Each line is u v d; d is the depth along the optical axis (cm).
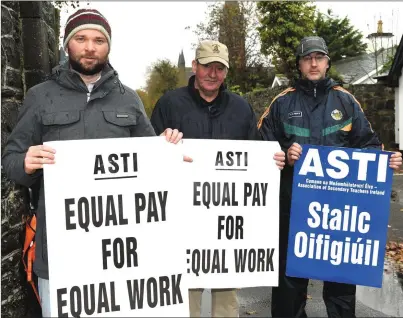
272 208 296
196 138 313
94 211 245
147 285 249
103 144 246
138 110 267
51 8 452
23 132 246
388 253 546
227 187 292
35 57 387
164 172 254
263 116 340
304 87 324
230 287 289
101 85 254
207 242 289
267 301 424
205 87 310
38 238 250
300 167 312
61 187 241
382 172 308
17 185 354
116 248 247
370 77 2347
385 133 1633
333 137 317
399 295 431
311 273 317
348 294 328
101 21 251
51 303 237
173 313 250
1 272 321
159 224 253
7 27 355
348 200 312
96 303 243
